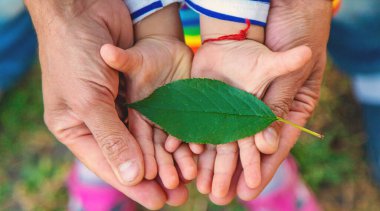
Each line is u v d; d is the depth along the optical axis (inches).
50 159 31.0
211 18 18.4
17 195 30.2
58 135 18.2
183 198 17.4
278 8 18.8
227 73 17.8
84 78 17.3
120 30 18.9
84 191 28.0
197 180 17.6
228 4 18.1
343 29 26.5
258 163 17.2
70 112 17.8
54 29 17.8
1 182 30.5
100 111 17.1
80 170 27.8
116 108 18.6
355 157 30.8
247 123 17.1
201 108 17.1
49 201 30.0
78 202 28.5
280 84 17.8
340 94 32.0
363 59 27.9
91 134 17.9
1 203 30.1
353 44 27.2
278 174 27.1
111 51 16.4
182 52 18.8
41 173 30.5
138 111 17.1
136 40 19.5
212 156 17.6
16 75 31.6
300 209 28.3
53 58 17.8
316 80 19.5
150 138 17.5
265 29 19.0
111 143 16.6
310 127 31.0
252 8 18.2
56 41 17.8
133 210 29.0
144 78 17.8
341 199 30.2
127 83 18.1
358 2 25.0
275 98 17.8
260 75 17.2
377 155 30.1
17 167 30.9
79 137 17.9
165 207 29.4
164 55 18.4
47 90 18.2
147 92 18.1
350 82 31.9
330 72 32.1
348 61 28.5
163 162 17.2
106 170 17.5
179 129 16.9
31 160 31.1
